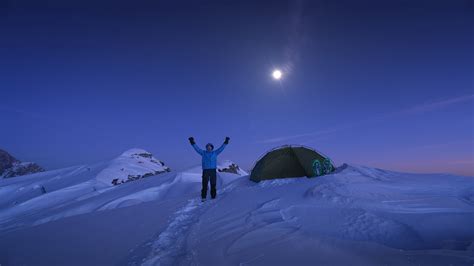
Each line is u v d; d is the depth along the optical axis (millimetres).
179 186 15852
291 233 3797
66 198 21797
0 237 5523
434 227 3432
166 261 3375
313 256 2922
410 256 2684
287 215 4801
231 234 4105
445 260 2514
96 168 35531
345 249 3037
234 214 5488
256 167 10477
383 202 4934
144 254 3652
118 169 33844
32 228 6191
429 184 6266
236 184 10555
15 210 18953
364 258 2750
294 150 9859
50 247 4250
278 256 3014
